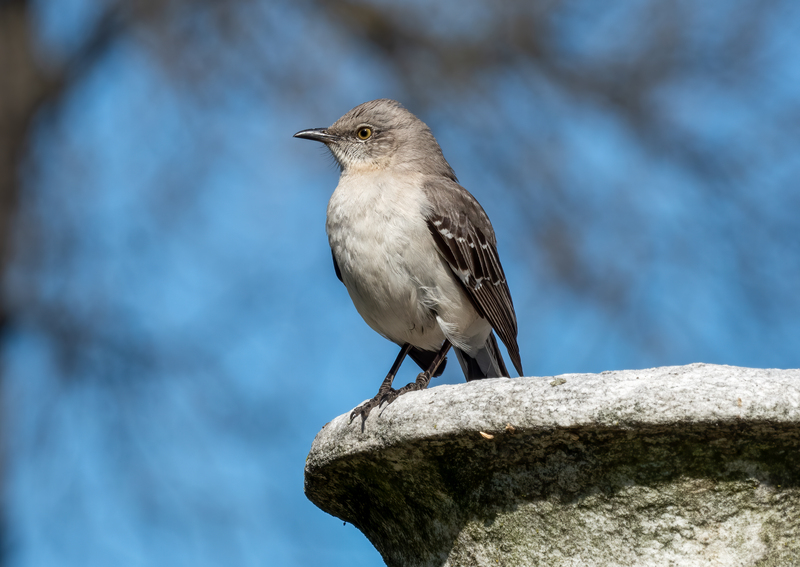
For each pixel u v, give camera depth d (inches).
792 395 191.6
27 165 815.1
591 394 199.3
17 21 821.9
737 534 200.8
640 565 203.3
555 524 209.6
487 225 406.3
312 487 257.4
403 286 363.9
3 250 770.2
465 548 220.2
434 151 424.2
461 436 210.7
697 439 197.3
